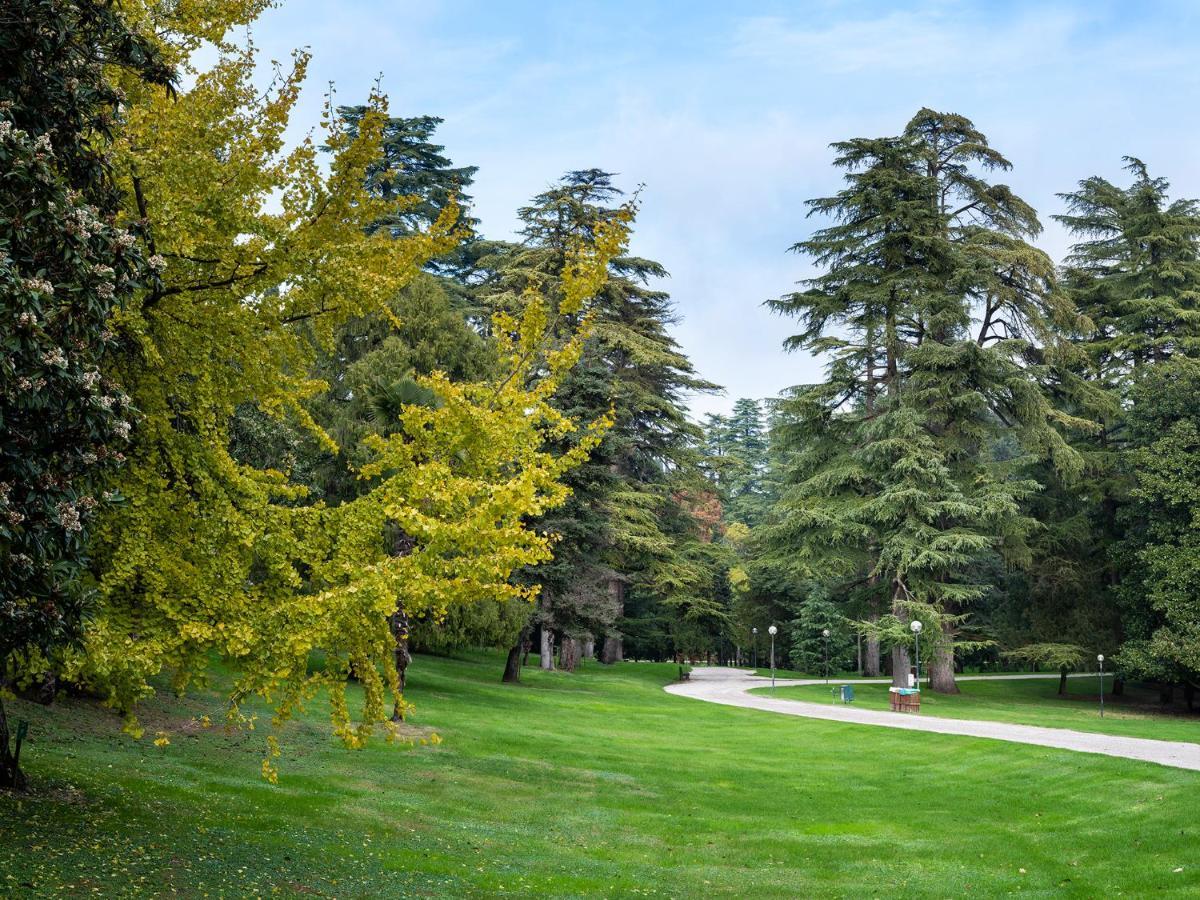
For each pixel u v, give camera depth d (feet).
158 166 29.17
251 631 27.37
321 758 53.78
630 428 139.95
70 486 22.17
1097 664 165.07
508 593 29.53
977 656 193.57
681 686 148.25
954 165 145.79
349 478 90.22
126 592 27.84
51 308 20.94
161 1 32.35
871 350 140.97
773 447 152.05
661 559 140.97
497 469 33.68
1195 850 42.39
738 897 38.37
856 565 141.59
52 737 44.91
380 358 93.76
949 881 41.11
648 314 146.10
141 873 27.37
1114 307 157.17
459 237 35.83
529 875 37.73
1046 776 61.11
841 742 82.17
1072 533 149.79
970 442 140.97
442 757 60.18
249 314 31.63
